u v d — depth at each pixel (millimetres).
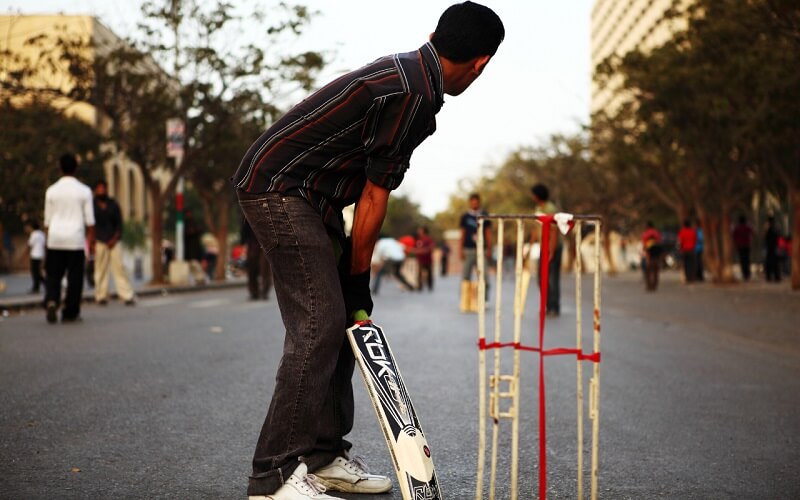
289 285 3211
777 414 5637
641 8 72875
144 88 24531
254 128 28406
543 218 2904
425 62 3068
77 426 4773
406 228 108688
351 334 3223
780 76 17031
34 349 8172
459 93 3262
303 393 3184
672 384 6836
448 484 3732
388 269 25812
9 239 41156
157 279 25422
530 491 3664
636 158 29016
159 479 3738
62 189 11211
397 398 3164
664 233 58062
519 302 2916
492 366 7695
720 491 3750
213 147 27312
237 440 4500
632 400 6043
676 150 26500
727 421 5363
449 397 5992
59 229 11141
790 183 21828
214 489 3596
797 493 3742
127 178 50125
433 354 8461
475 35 3082
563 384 6715
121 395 5750
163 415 5121
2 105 27188
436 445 4496
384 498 3508
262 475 3207
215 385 6223
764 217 39844
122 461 4035
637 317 14273
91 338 9234
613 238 68062
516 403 2910
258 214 3170
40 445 4320
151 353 7984
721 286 26500
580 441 2998
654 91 22703
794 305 16453
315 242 3162
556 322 12812
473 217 14984
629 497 3625
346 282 3361
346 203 3326
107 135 26469
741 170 26094
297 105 3182
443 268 46688
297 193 3156
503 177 58250
